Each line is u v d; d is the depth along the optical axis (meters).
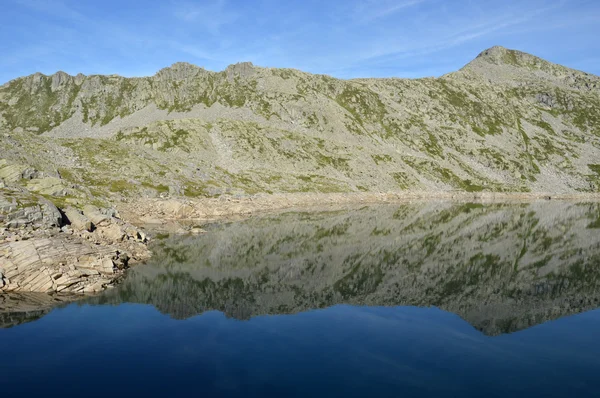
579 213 110.12
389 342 24.36
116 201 83.00
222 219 86.62
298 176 163.00
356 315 29.66
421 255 53.56
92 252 40.31
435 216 99.75
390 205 132.00
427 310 31.27
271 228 75.56
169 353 22.06
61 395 17.25
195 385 18.39
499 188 193.88
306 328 26.59
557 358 22.59
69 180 89.44
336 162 185.12
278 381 18.95
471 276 42.91
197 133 182.75
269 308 30.98
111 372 19.59
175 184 108.25
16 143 100.56
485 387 18.89
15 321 26.59
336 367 20.62
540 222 89.25
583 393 18.56
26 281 33.12
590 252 56.69
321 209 114.62
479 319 29.27
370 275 42.78
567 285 39.66
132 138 172.88
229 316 28.80
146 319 27.53
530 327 27.77
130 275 39.81
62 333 24.62
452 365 21.31
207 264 46.22
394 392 18.14
